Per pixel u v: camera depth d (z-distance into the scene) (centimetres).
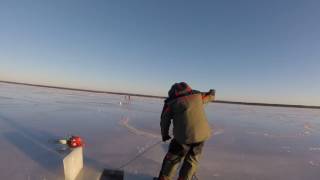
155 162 460
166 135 316
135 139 674
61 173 366
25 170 374
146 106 2327
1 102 1538
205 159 520
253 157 574
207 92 338
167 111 309
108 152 511
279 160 563
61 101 2119
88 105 1891
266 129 1170
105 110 1545
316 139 934
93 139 639
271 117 2084
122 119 1126
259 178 425
